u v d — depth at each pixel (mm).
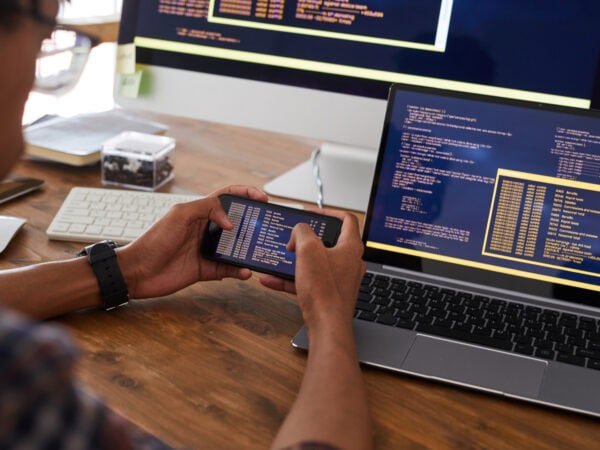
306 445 564
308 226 862
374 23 1126
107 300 884
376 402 761
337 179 1249
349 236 872
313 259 799
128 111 1565
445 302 912
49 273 869
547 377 794
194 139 1450
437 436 718
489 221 941
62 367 374
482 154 948
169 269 927
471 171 950
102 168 1227
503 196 938
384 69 1137
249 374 795
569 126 927
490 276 938
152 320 884
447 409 758
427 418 743
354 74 1150
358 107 1161
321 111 1180
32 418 366
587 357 829
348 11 1134
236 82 1209
